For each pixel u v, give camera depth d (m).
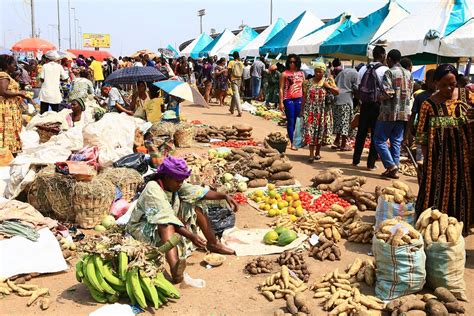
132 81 11.12
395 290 4.49
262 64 22.59
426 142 5.50
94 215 6.29
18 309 4.28
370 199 7.31
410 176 9.35
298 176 9.11
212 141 12.45
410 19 12.54
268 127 15.81
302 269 5.09
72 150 7.27
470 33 10.70
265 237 5.86
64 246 5.55
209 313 4.29
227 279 4.98
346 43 14.45
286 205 7.18
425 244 4.66
